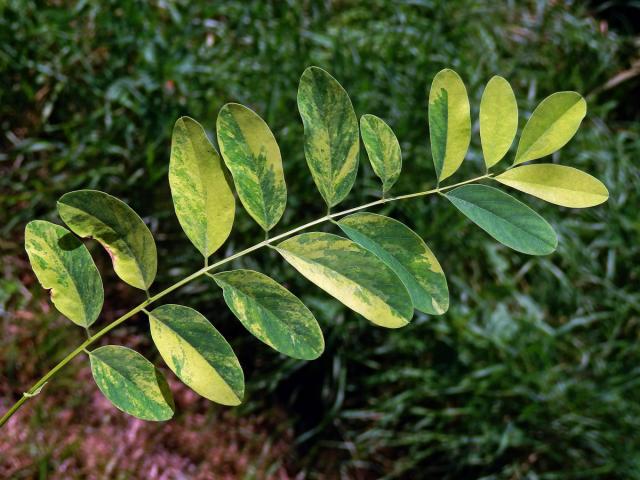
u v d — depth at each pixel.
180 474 2.63
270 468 2.74
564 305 3.13
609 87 3.78
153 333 0.73
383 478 2.77
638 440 2.77
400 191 2.95
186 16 3.16
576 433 2.76
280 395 2.88
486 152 0.82
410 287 0.74
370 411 2.79
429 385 2.78
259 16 3.29
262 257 2.81
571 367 2.97
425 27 3.43
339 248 0.74
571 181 0.80
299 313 0.72
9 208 2.80
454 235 2.98
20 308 2.65
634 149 3.59
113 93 2.86
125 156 2.82
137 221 0.73
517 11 3.86
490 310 2.99
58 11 2.98
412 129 3.05
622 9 4.15
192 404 2.77
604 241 3.21
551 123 0.81
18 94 2.90
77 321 0.75
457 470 2.77
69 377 2.62
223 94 3.00
